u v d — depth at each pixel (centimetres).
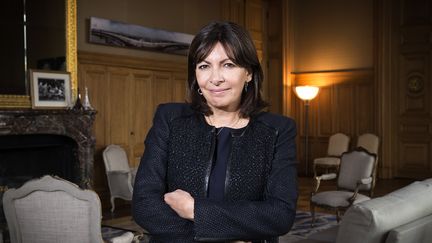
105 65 578
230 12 782
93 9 564
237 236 88
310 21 877
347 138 782
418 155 785
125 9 600
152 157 98
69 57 512
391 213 177
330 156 791
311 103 876
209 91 95
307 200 613
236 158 96
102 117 575
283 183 94
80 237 212
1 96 454
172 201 89
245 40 93
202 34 93
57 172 510
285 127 100
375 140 742
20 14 473
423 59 777
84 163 507
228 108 98
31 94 473
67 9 509
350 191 464
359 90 826
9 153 470
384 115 799
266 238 93
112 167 551
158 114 103
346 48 839
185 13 687
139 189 95
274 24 883
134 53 615
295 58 895
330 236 277
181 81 681
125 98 603
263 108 101
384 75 797
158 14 644
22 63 475
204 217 87
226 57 92
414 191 203
